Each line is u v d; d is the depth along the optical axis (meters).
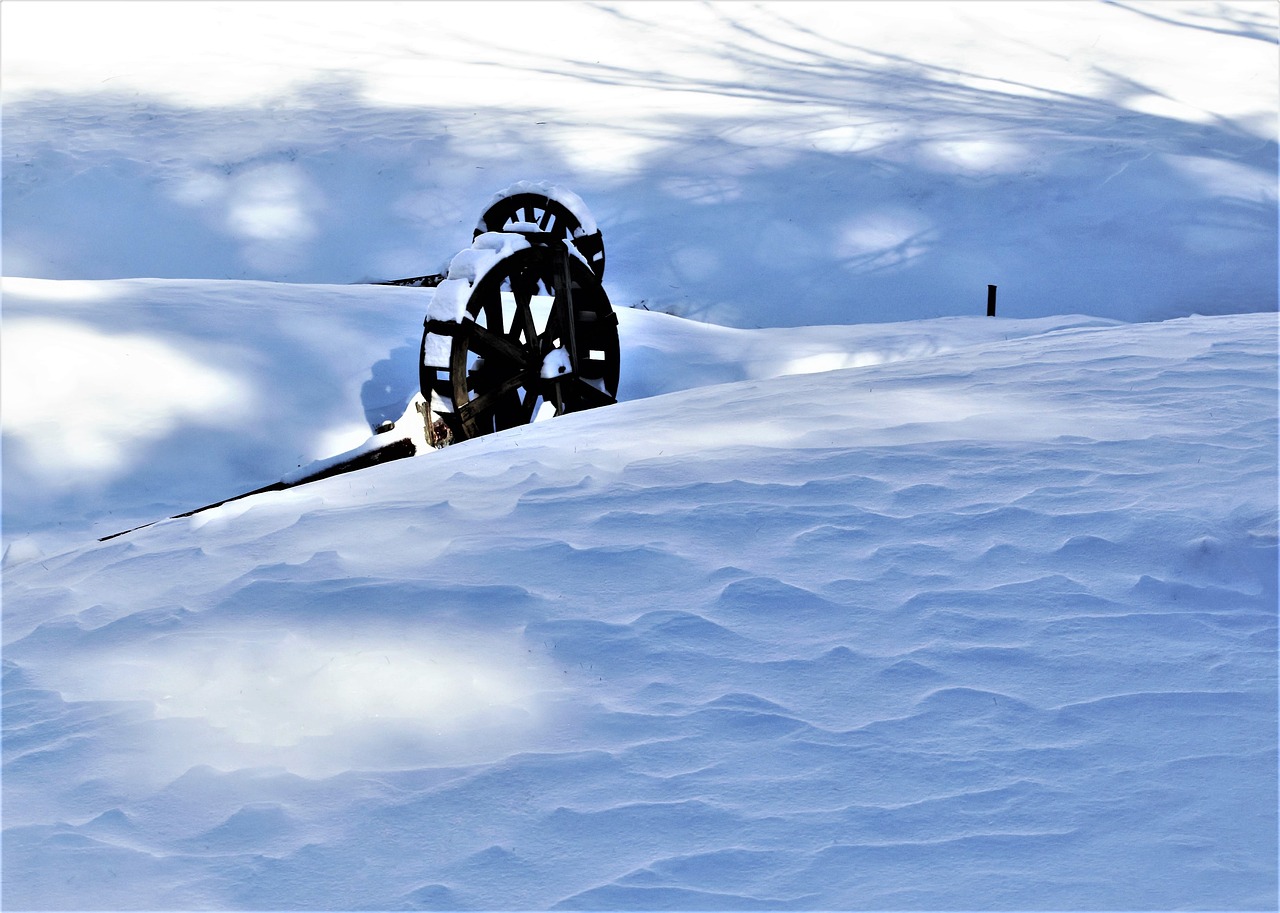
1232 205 23.64
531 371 12.70
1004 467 6.25
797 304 20.56
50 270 21.38
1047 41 35.03
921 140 26.78
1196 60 32.94
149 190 24.17
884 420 7.39
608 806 3.62
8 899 3.37
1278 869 3.06
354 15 38.97
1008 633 4.51
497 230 14.34
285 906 3.27
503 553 5.61
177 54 35.22
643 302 20.44
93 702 4.59
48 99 30.83
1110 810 3.38
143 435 11.32
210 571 5.92
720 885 3.21
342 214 23.64
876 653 4.43
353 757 4.03
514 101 30.62
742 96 30.91
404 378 13.23
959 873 3.16
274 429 11.93
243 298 14.62
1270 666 4.16
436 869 3.39
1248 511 5.36
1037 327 16.84
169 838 3.64
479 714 4.24
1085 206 23.67
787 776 3.71
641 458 7.00
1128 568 5.01
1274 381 7.73
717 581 5.15
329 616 5.12
